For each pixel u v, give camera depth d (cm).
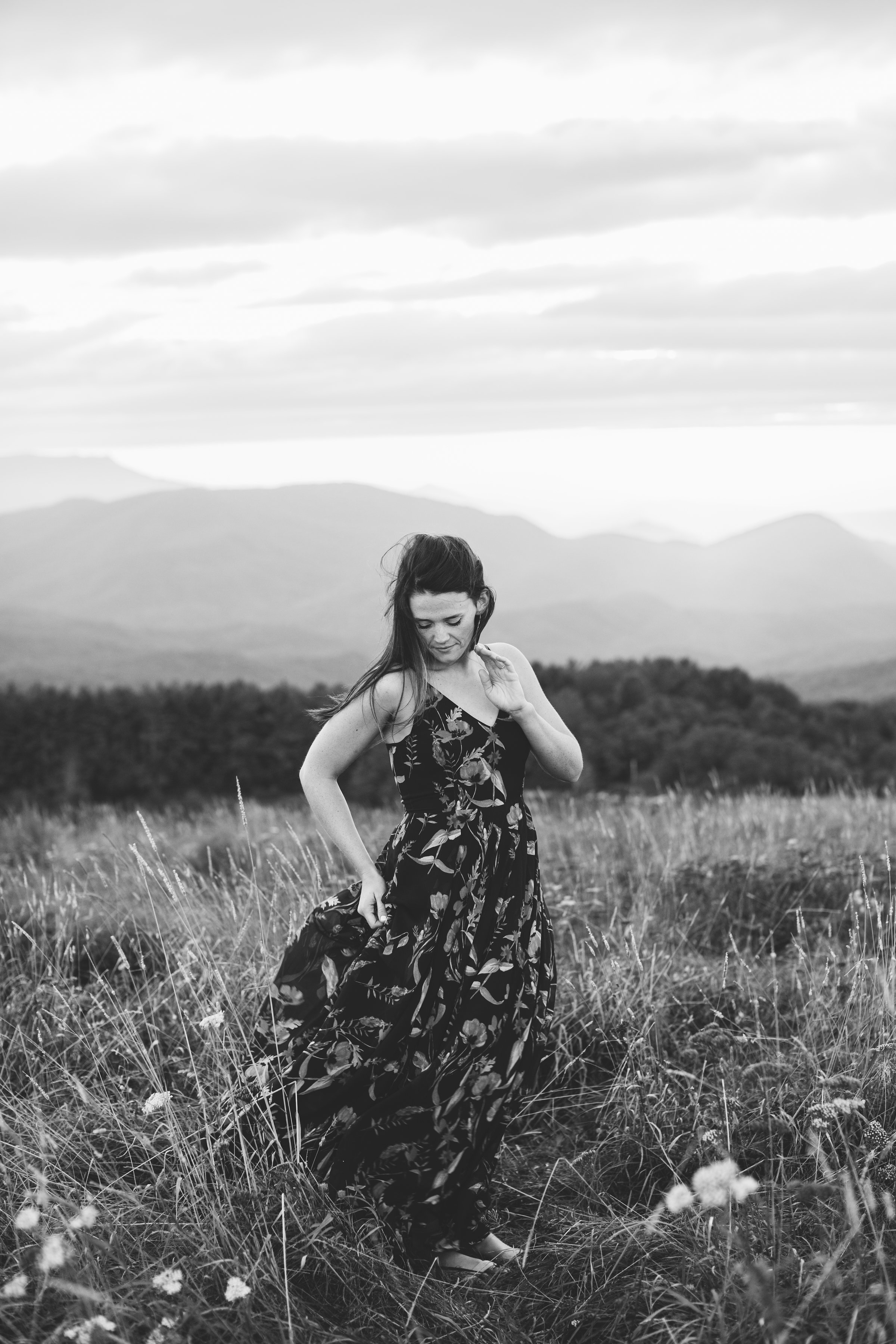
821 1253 255
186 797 4566
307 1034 310
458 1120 300
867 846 671
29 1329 255
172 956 457
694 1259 264
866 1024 369
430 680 310
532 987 312
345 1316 267
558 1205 320
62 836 980
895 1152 300
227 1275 264
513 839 314
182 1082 365
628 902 584
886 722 3981
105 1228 279
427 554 299
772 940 523
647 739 3428
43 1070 367
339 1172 304
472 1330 260
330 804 315
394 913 308
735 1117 327
